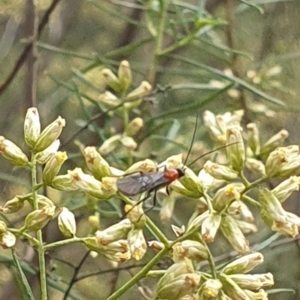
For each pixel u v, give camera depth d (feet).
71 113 1.17
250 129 0.82
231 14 0.98
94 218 0.79
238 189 0.60
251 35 1.34
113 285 0.93
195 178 0.59
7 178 0.90
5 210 0.62
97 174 0.61
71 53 0.94
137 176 0.57
